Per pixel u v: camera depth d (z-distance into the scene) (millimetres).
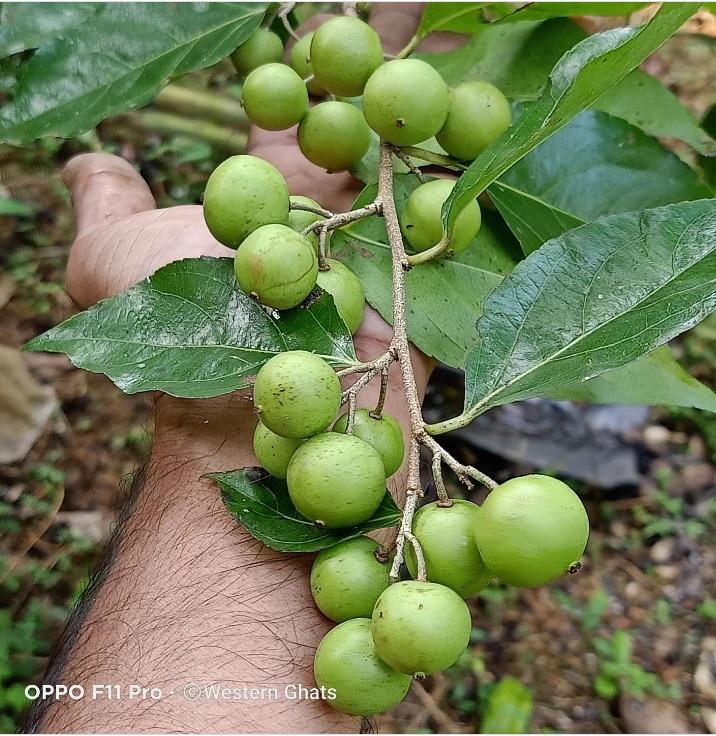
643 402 212
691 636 474
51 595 394
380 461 155
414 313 218
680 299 159
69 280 274
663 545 502
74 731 179
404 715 430
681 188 230
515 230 223
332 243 219
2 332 444
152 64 225
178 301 177
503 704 428
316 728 177
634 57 154
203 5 231
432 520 148
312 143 216
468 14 242
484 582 150
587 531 139
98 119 219
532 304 170
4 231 462
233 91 445
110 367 171
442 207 184
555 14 238
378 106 194
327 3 341
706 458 525
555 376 164
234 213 172
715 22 271
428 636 131
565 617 472
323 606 158
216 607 193
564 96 149
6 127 213
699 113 576
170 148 453
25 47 216
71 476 425
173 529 209
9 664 363
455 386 490
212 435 220
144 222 259
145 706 181
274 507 169
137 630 194
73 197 295
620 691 449
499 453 490
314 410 150
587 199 230
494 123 208
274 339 176
